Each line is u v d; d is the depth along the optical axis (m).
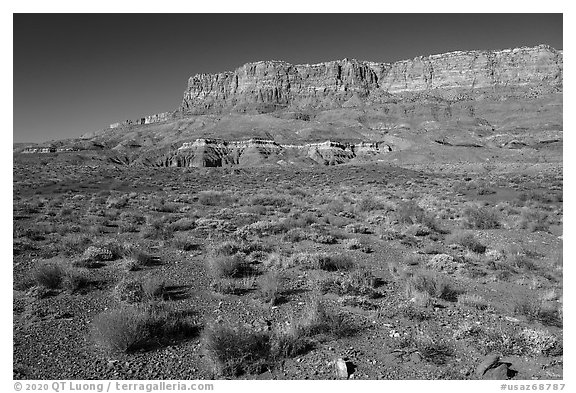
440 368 7.20
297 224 19.86
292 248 15.41
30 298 9.84
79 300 9.88
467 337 8.27
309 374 6.93
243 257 13.34
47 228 17.53
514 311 9.88
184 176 60.69
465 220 22.47
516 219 23.64
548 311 9.67
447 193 38.59
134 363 7.26
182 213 24.70
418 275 11.67
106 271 12.03
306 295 10.45
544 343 7.93
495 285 11.98
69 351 7.59
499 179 50.69
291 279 11.66
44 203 27.91
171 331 8.28
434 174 65.06
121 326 7.63
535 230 21.05
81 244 14.71
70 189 39.00
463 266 13.35
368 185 48.19
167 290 10.66
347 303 9.85
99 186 43.38
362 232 19.47
